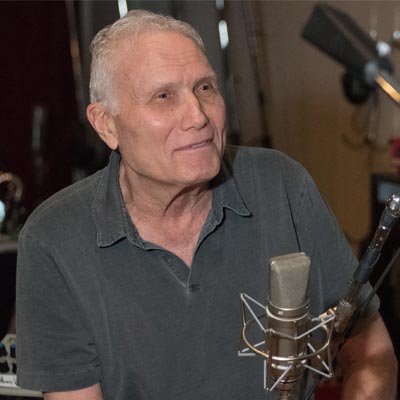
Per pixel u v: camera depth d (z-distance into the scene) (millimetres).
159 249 1251
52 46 4398
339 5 3779
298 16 3994
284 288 845
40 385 1273
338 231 1354
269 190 1348
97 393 1311
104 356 1282
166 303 1263
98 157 4266
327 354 938
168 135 1140
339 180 4051
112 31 1196
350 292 960
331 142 4043
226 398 1287
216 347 1273
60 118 4484
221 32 4016
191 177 1145
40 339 1279
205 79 1157
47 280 1279
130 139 1184
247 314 1285
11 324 2295
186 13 4027
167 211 1254
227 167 1353
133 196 1270
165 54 1138
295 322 854
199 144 1141
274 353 879
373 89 3451
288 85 4125
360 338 1308
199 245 1268
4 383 1542
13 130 4441
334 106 3990
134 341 1262
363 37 1852
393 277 2779
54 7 4340
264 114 4047
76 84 4430
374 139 3867
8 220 2920
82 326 1295
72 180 4531
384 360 1291
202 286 1268
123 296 1264
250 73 4234
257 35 4141
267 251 1312
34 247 1279
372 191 3131
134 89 1148
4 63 4371
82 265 1271
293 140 4176
